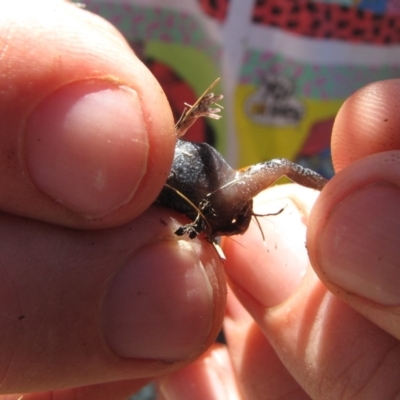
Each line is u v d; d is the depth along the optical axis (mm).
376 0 153
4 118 64
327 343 76
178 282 72
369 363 73
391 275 63
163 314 72
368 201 63
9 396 93
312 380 77
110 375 75
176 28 155
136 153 65
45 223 71
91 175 65
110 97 64
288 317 80
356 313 75
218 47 155
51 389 73
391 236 62
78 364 72
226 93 156
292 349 79
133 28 154
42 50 64
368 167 63
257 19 154
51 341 70
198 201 77
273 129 157
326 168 156
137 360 75
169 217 75
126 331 72
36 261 70
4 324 69
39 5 66
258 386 97
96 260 71
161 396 111
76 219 69
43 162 65
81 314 71
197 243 75
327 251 66
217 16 154
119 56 66
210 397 103
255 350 99
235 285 87
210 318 75
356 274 65
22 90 63
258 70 156
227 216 78
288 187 96
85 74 64
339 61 156
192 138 156
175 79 155
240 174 81
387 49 156
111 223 69
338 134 79
